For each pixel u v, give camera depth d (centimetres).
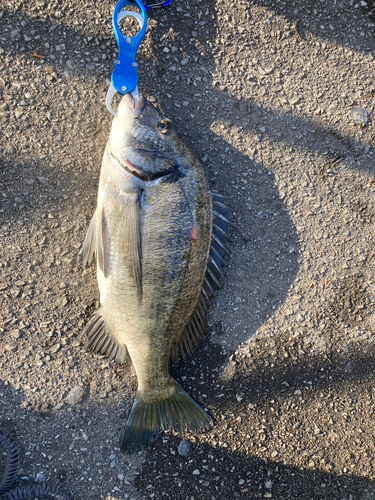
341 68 62
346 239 64
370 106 63
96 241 53
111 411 60
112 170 51
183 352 60
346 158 63
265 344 63
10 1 56
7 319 59
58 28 57
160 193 51
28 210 58
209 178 61
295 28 61
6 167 58
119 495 60
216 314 62
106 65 58
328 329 64
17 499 57
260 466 62
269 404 62
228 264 62
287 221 62
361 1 61
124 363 60
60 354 59
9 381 59
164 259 52
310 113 62
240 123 61
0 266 58
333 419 63
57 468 59
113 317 55
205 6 59
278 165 62
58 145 58
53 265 59
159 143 51
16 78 57
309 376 63
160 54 58
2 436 58
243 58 60
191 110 60
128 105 51
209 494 61
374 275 64
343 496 63
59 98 58
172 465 61
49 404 59
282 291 63
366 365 64
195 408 58
